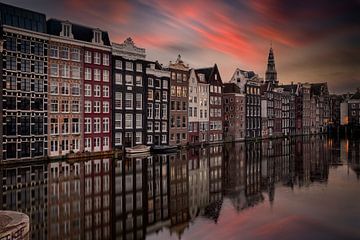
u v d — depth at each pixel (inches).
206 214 1154.0
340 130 7037.4
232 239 938.7
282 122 5644.7
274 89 5442.9
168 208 1199.6
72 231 939.3
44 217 1042.1
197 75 3725.4
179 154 2746.1
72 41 2438.5
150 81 3061.0
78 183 1504.7
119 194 1341.0
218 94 4035.4
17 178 1599.4
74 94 2456.9
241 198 1371.8
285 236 964.0
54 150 2325.3
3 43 2058.3
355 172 1999.3
